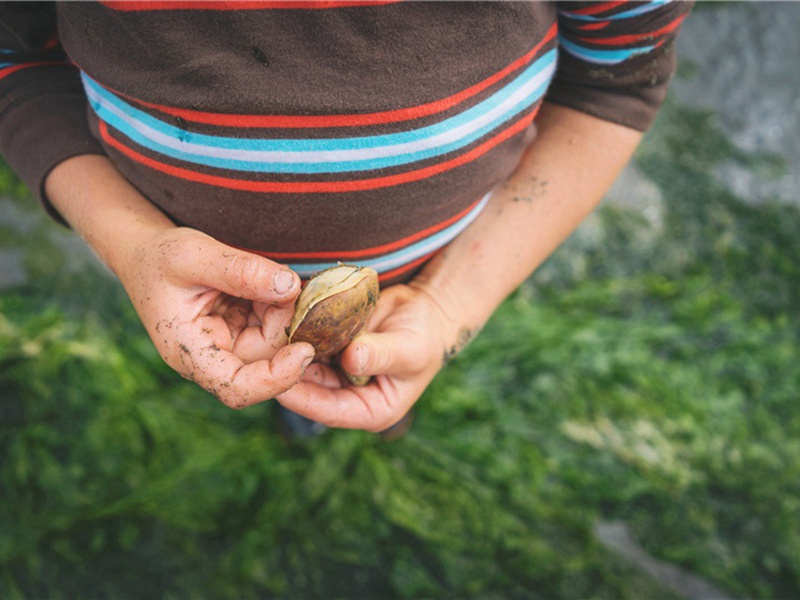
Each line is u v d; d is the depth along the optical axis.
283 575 0.79
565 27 0.43
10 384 0.85
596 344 0.97
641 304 1.04
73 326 0.90
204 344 0.35
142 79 0.34
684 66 1.19
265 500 0.83
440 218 0.41
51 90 0.42
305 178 0.36
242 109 0.33
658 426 0.91
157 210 0.40
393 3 0.32
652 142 1.13
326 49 0.32
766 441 0.91
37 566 0.77
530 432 0.90
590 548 0.82
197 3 0.31
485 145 0.38
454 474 0.86
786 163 1.14
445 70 0.34
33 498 0.80
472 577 0.80
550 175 0.46
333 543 0.81
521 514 0.84
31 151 0.41
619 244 1.07
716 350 0.98
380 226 0.39
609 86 0.45
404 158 0.36
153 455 0.83
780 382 0.96
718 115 1.16
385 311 0.44
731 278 1.06
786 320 1.03
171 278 0.35
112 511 0.79
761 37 1.21
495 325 0.99
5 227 0.94
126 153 0.38
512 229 0.46
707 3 1.22
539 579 0.81
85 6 0.33
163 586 0.78
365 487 0.84
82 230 0.40
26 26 0.39
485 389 0.92
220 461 0.84
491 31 0.35
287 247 0.40
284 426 0.84
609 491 0.86
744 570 0.83
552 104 0.47
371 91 0.34
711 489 0.89
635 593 0.80
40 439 0.82
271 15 0.32
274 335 0.36
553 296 1.05
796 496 0.87
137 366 0.89
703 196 1.10
